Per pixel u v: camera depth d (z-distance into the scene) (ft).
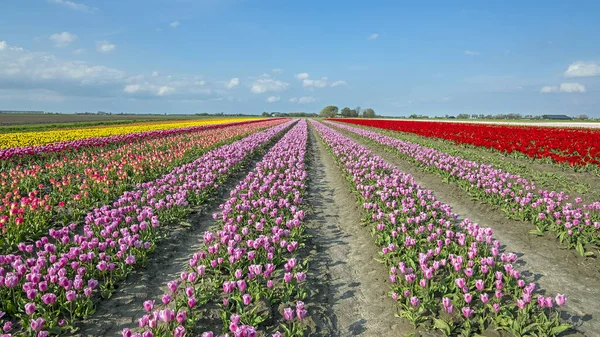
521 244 28.55
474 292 19.70
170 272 24.75
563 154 70.95
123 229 26.03
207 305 20.15
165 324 17.90
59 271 19.72
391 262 24.91
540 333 16.71
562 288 21.65
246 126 181.68
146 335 14.58
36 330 15.99
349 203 42.22
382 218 33.22
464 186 46.39
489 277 21.42
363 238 31.09
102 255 22.36
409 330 18.11
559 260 25.34
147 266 25.02
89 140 86.89
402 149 77.71
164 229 31.76
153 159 55.93
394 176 46.03
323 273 24.82
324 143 107.86
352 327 18.84
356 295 21.97
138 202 37.22
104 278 22.56
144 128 165.99
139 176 49.37
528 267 24.50
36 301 19.17
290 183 45.34
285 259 25.89
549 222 31.60
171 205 34.94
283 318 19.29
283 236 29.66
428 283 21.33
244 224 32.76
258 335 17.83
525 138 82.23
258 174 49.14
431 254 23.18
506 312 18.01
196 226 33.73
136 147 80.59
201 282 22.31
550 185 47.19
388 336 17.89
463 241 24.43
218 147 84.07
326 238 31.81
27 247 22.36
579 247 25.91
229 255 24.25
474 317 18.49
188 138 105.60
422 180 54.19
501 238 30.12
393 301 20.79
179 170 48.60
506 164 61.82
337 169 65.05
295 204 39.29
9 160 59.16
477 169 55.72
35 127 184.96
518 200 35.22
